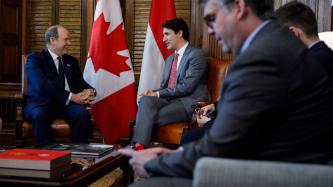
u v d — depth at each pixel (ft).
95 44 12.37
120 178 10.49
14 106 14.21
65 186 5.23
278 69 3.41
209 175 3.09
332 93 3.67
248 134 3.34
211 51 12.32
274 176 3.02
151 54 12.31
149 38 12.35
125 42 12.59
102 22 12.37
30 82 10.91
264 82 3.35
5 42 14.21
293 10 5.58
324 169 3.05
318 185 2.96
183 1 13.67
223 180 3.06
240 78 3.41
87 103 11.07
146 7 13.94
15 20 14.51
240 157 3.45
